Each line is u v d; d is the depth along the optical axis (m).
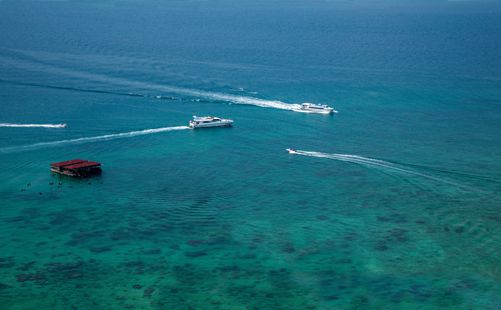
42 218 124.31
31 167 154.00
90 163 151.88
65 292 96.06
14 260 106.06
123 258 107.38
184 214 127.12
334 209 130.25
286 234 117.69
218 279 100.44
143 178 148.75
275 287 98.12
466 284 99.12
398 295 96.00
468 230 119.06
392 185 144.12
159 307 92.00
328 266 104.88
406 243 113.56
